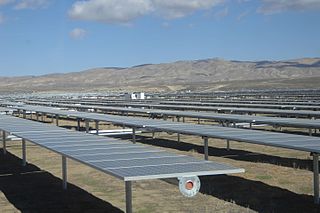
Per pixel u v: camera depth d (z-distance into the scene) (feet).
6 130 49.75
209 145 65.82
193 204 34.12
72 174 46.44
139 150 32.63
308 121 56.90
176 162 27.25
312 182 40.24
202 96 192.85
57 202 35.99
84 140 39.29
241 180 41.83
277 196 35.96
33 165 52.29
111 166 26.23
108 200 36.11
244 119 61.11
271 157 54.24
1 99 179.73
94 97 204.33
